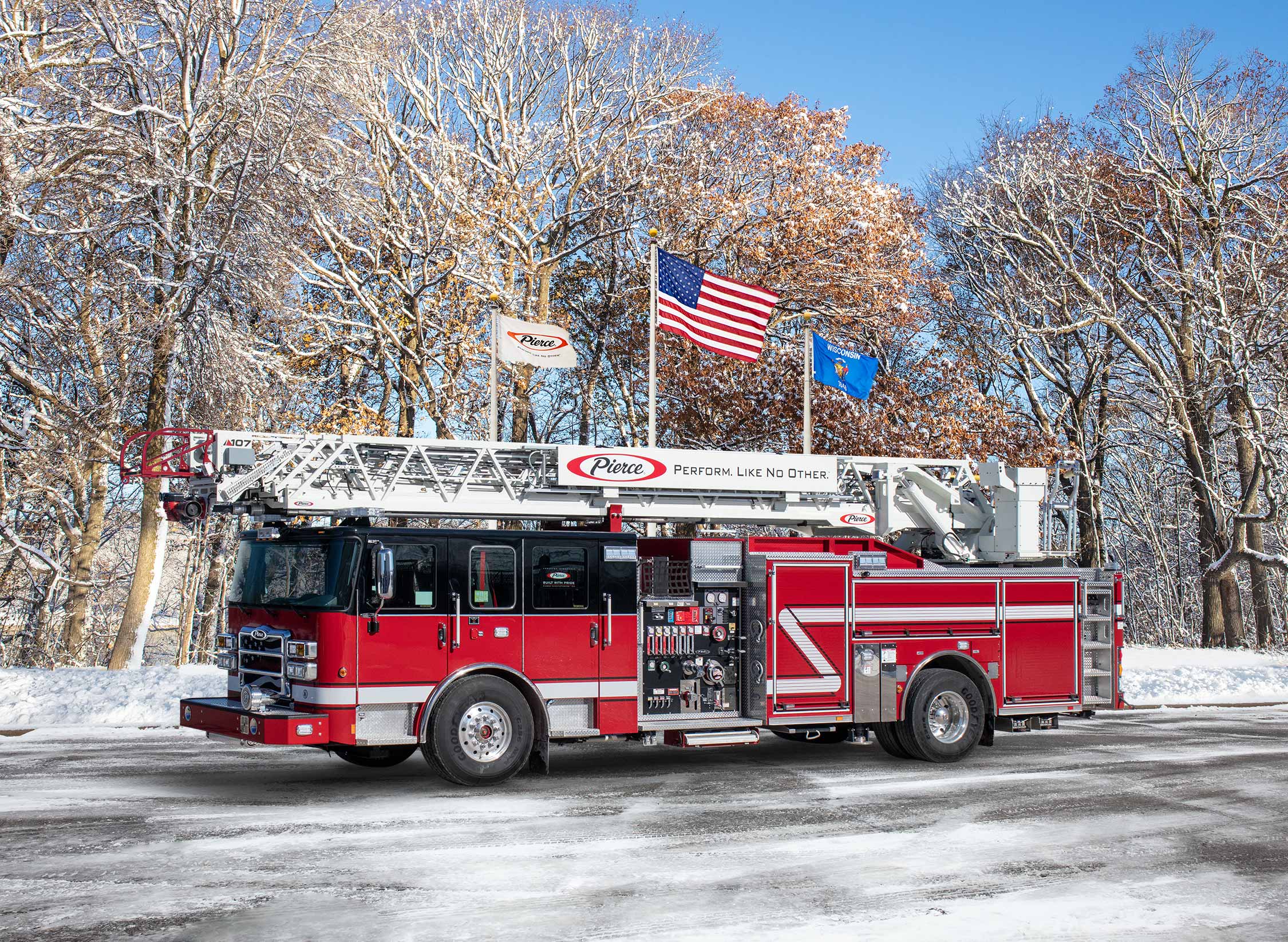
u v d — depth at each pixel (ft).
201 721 34.45
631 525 84.74
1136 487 143.64
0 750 41.06
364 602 32.27
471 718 33.50
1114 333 121.60
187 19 72.38
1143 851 26.35
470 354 96.53
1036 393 129.39
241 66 77.25
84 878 22.97
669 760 41.06
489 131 109.09
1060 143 125.70
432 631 33.14
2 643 91.71
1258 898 22.43
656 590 37.86
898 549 41.19
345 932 19.65
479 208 98.37
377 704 32.35
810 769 38.63
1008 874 24.09
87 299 75.05
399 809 30.55
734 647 38.75
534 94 113.29
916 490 51.19
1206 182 115.96
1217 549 114.42
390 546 32.81
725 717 38.04
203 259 72.69
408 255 101.45
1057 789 34.55
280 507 40.01
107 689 53.47
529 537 34.86
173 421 75.61
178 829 27.58
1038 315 123.03
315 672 31.99
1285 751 43.29
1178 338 118.83
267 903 21.33
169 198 72.95
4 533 83.35
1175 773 37.63
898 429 96.02
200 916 20.48
